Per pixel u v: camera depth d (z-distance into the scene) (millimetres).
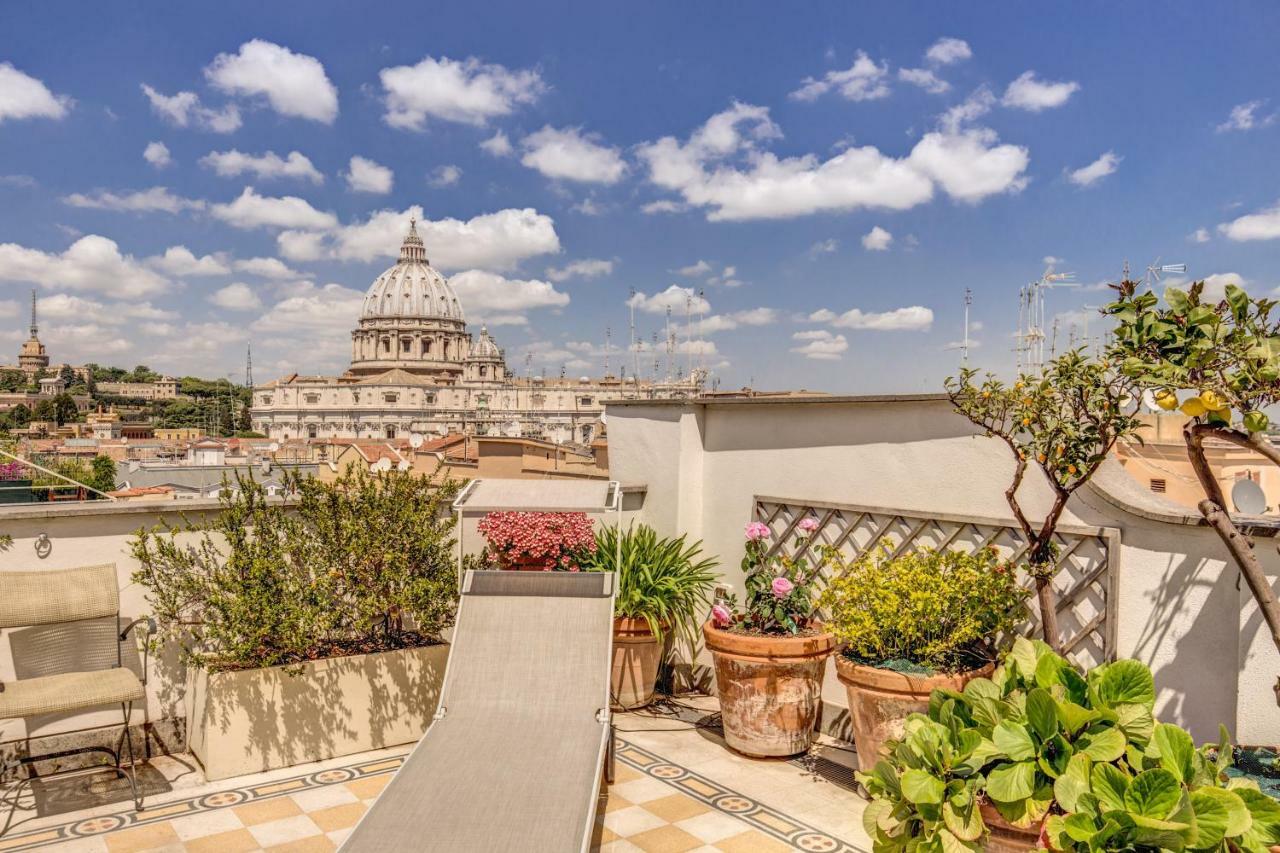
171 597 5371
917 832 3588
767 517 6578
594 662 5055
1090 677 3631
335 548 5742
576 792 3943
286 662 5457
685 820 4738
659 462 7262
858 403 5941
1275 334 3258
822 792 5113
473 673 5004
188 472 37750
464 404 177625
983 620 4781
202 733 5293
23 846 4344
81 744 5324
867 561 5199
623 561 6574
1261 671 3961
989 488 5270
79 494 18422
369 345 191375
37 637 5148
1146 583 4496
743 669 5496
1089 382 4000
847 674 4883
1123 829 2971
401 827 3619
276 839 4445
